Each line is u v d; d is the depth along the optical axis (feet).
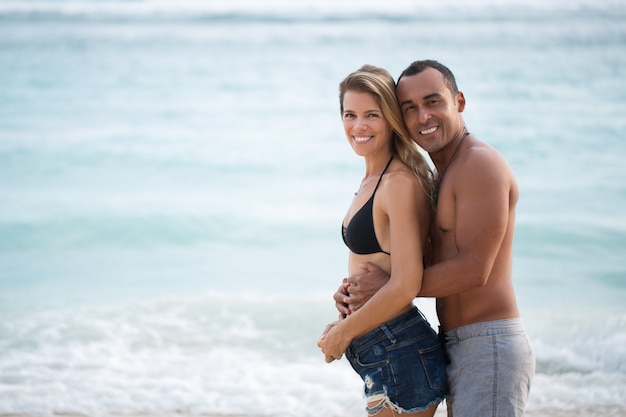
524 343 9.41
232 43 112.16
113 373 16.30
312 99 63.26
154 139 48.47
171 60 92.63
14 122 54.70
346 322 9.59
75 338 18.57
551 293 22.22
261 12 165.07
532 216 30.60
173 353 17.61
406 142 9.82
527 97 61.57
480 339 9.41
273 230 30.45
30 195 35.81
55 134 50.14
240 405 14.64
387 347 9.52
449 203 9.45
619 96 60.59
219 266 26.05
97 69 85.25
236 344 18.25
